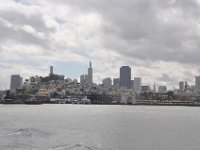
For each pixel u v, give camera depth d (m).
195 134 105.50
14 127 115.88
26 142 77.62
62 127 123.50
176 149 75.94
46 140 82.56
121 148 75.75
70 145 76.44
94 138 91.12
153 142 85.56
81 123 146.38
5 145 72.81
